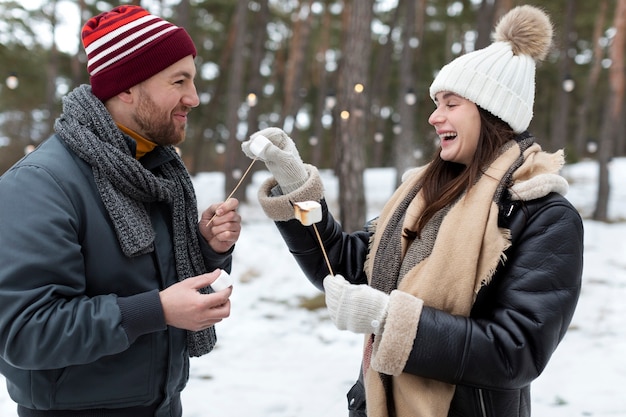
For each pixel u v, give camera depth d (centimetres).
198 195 1365
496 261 134
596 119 2883
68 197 133
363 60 621
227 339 464
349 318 136
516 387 131
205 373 395
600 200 1086
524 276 134
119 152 139
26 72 1416
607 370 392
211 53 2041
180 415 171
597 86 2341
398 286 150
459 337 129
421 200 158
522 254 136
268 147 159
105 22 145
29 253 123
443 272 140
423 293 141
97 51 144
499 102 146
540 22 151
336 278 144
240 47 1182
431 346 129
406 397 142
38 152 140
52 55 1436
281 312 538
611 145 1073
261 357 426
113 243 139
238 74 1185
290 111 1539
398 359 130
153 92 146
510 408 141
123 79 144
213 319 130
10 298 121
